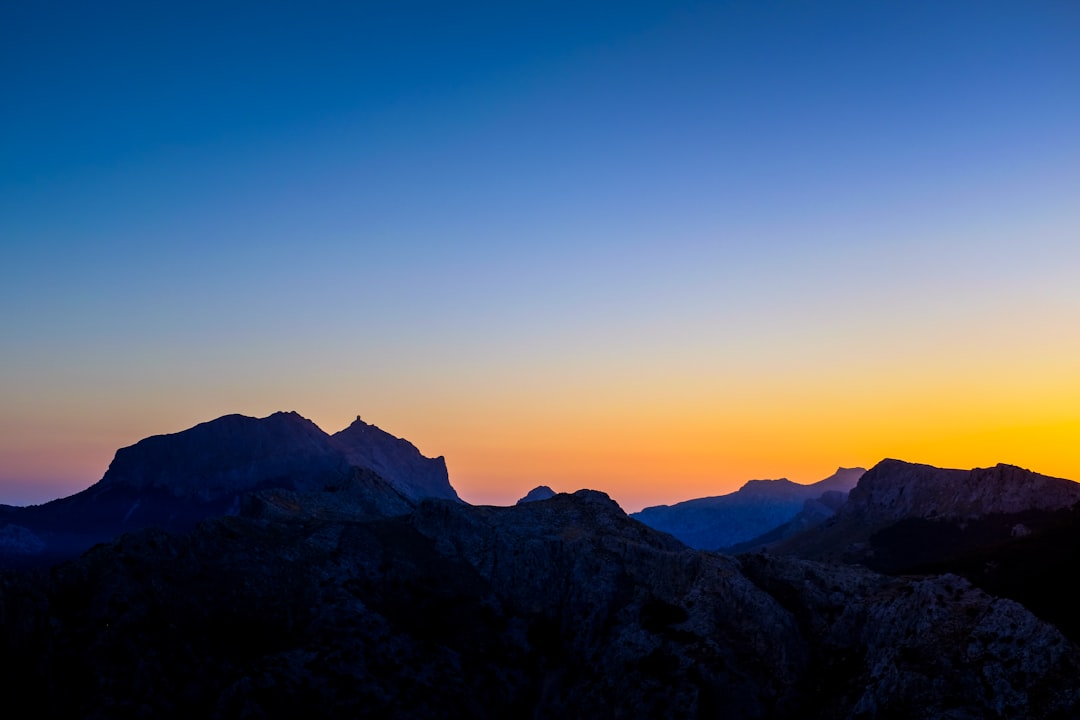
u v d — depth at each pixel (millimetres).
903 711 150875
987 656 151500
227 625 186625
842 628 181375
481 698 186875
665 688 173375
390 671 184625
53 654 168000
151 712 162750
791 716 168750
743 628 183750
